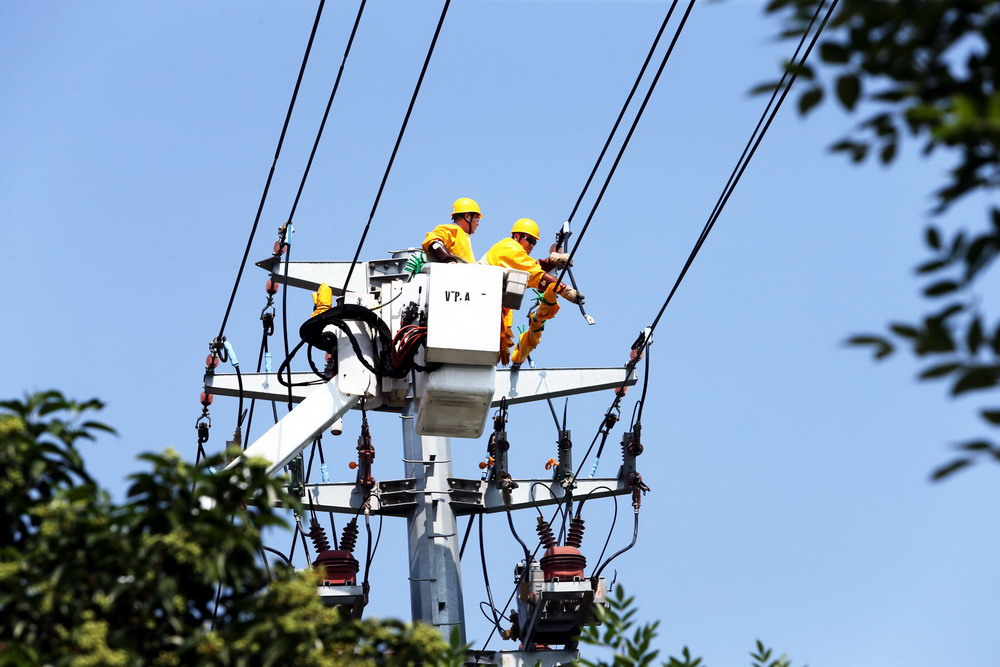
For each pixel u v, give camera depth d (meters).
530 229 46.03
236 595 23.64
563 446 49.81
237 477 24.28
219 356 46.88
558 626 48.59
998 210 15.23
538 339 46.56
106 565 22.56
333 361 41.72
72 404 24.06
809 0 16.69
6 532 23.25
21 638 21.81
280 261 47.03
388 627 24.69
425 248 42.28
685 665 26.19
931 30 15.95
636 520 49.25
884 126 16.31
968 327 14.55
